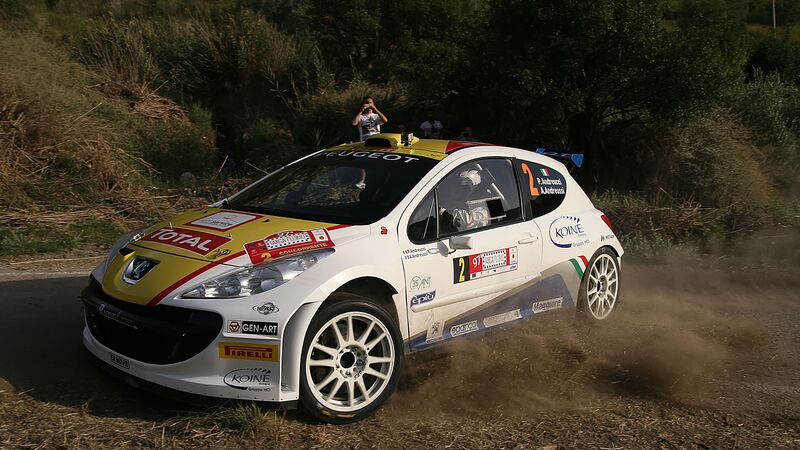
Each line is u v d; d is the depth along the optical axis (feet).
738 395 15.72
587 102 48.55
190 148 53.42
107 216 34.19
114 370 13.70
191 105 61.31
